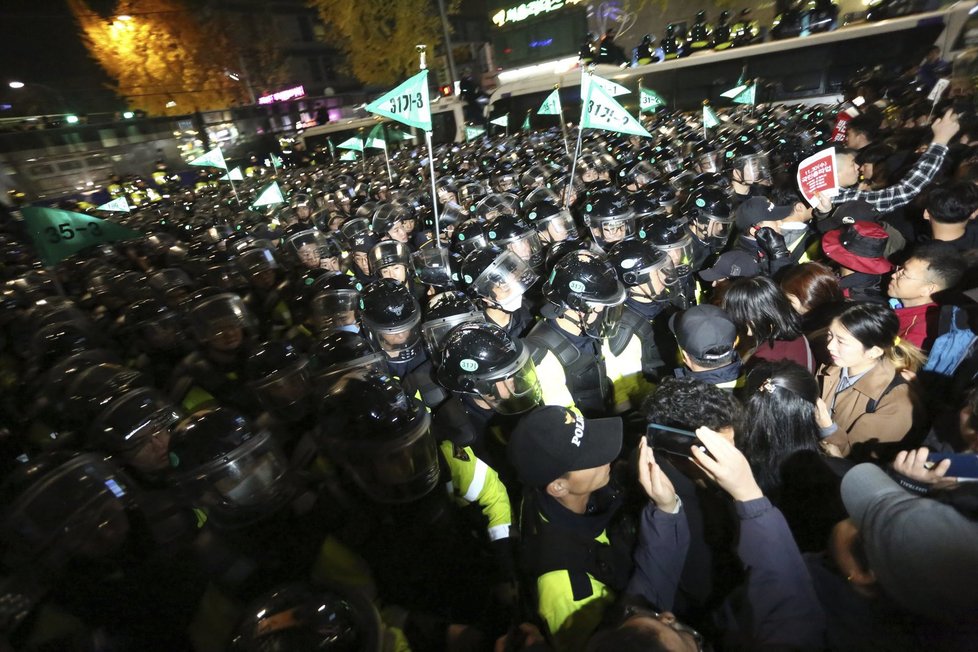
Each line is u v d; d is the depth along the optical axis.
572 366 2.77
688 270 3.66
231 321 3.31
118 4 29.94
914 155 4.95
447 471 2.38
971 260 2.70
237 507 1.91
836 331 2.30
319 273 4.39
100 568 1.70
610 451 1.62
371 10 29.58
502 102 18.73
